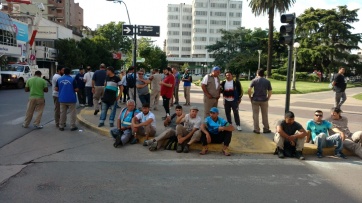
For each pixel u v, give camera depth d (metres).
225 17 126.44
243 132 8.38
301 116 12.08
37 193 4.24
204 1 124.88
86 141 7.41
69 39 52.84
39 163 5.62
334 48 54.53
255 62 57.69
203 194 4.34
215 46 79.88
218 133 6.70
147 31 9.95
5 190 4.32
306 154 6.76
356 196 4.39
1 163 5.59
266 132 8.31
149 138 7.34
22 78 23.91
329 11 56.62
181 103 15.22
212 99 8.19
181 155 6.47
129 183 4.71
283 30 7.55
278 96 22.09
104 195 4.22
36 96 8.61
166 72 9.91
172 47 131.12
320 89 28.23
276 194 4.41
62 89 8.35
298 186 4.77
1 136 7.60
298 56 54.25
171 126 7.37
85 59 55.38
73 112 8.52
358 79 73.56
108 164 5.68
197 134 6.62
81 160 5.89
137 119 7.27
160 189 4.50
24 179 4.78
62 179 4.82
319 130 7.03
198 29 125.56
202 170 5.47
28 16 41.03
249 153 6.73
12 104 13.62
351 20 58.75
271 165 5.91
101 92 10.57
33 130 8.42
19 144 6.94
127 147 6.98
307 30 57.00
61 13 88.50
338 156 6.63
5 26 31.48
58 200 4.02
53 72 51.66
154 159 6.11
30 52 38.19
